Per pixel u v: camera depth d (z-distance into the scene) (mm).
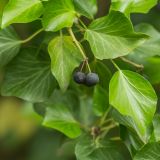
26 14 486
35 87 540
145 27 562
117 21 482
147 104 480
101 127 562
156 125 509
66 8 491
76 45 493
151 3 517
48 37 528
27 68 542
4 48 531
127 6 503
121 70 488
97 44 480
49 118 562
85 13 496
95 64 518
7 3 507
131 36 480
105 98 565
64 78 487
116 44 479
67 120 566
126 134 510
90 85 494
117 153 523
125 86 483
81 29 501
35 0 490
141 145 504
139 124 474
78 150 521
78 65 491
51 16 487
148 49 550
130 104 477
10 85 542
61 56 490
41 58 540
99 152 521
